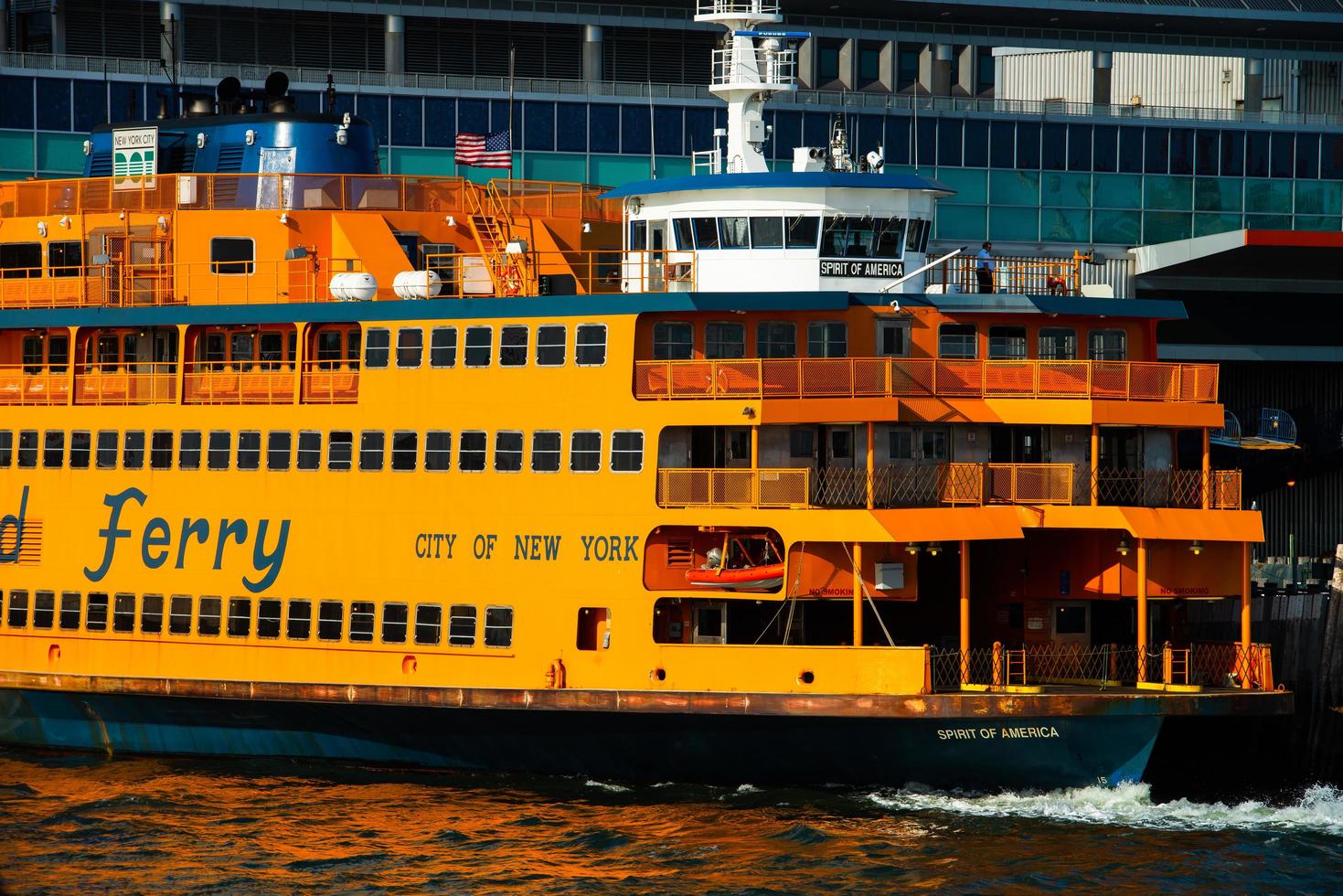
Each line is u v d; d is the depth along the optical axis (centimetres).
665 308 16400
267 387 17912
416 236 19362
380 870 14862
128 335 19300
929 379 16588
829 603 17612
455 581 17000
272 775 17850
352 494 17450
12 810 16625
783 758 16438
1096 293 19012
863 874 14675
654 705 16125
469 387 17062
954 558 17975
